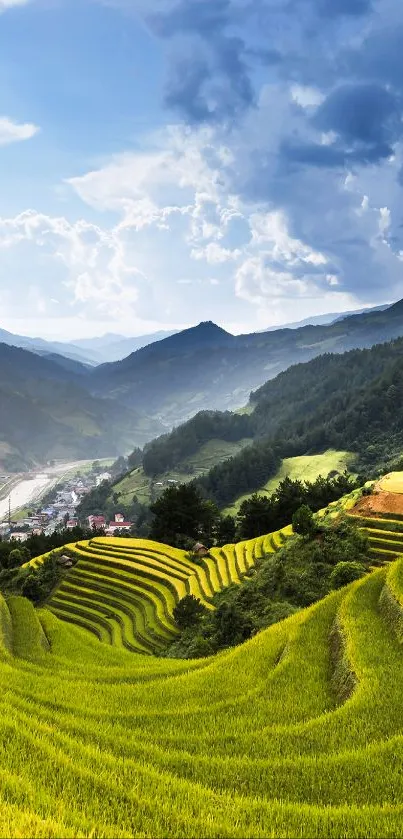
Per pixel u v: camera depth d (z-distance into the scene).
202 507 88.62
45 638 39.78
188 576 61.78
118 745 17.52
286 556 51.12
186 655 39.16
